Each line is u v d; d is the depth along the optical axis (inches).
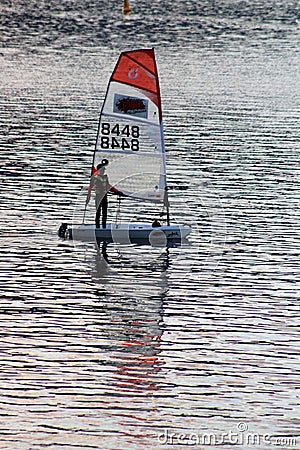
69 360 3597.4
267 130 7416.3
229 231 5073.8
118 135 5108.3
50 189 5698.8
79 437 3105.3
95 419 3211.1
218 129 7416.3
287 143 6988.2
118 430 3154.5
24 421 3179.1
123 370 3531.0
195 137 7111.2
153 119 5093.5
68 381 3442.4
